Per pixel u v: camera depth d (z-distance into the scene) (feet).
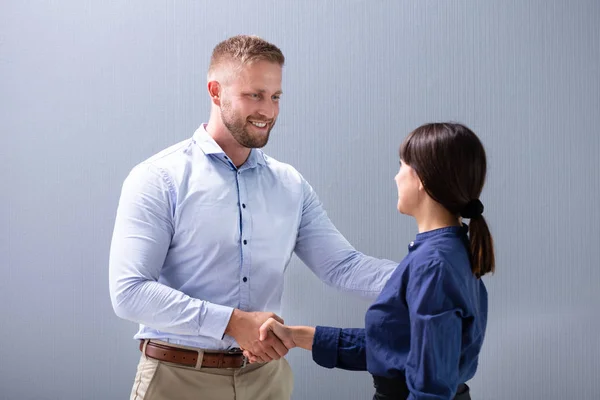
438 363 4.99
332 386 9.70
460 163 5.43
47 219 9.84
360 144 9.55
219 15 9.60
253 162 7.68
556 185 9.44
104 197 9.76
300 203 7.97
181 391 7.14
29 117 9.82
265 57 7.23
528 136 9.43
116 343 9.81
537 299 9.48
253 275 7.44
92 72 9.73
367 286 7.93
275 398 7.68
